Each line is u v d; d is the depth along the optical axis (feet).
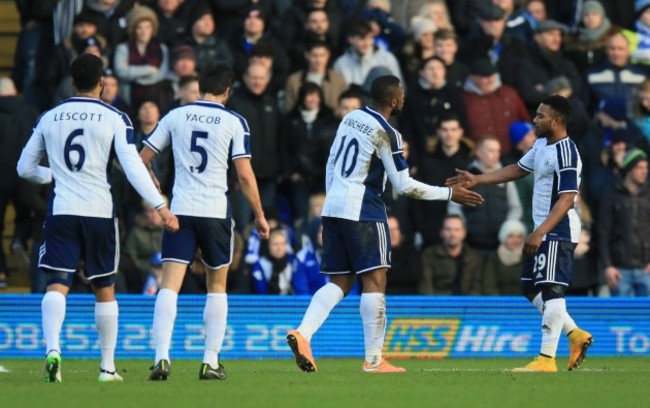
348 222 110.52
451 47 178.09
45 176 102.22
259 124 168.96
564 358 152.87
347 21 184.85
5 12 208.23
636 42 190.80
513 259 164.96
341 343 152.25
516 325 155.94
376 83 111.65
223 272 102.12
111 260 100.12
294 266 159.94
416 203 167.43
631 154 169.07
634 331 157.58
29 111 169.68
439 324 153.58
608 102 183.11
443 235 164.25
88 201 98.17
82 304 146.61
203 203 100.12
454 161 170.40
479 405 83.20
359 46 176.55
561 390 95.91
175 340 147.54
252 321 149.18
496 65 183.83
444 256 164.45
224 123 100.68
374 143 110.11
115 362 139.13
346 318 152.46
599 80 185.78
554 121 115.55
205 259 101.71
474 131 175.11
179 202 100.32
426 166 170.50
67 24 183.32
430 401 85.51
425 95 174.60
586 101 186.29
